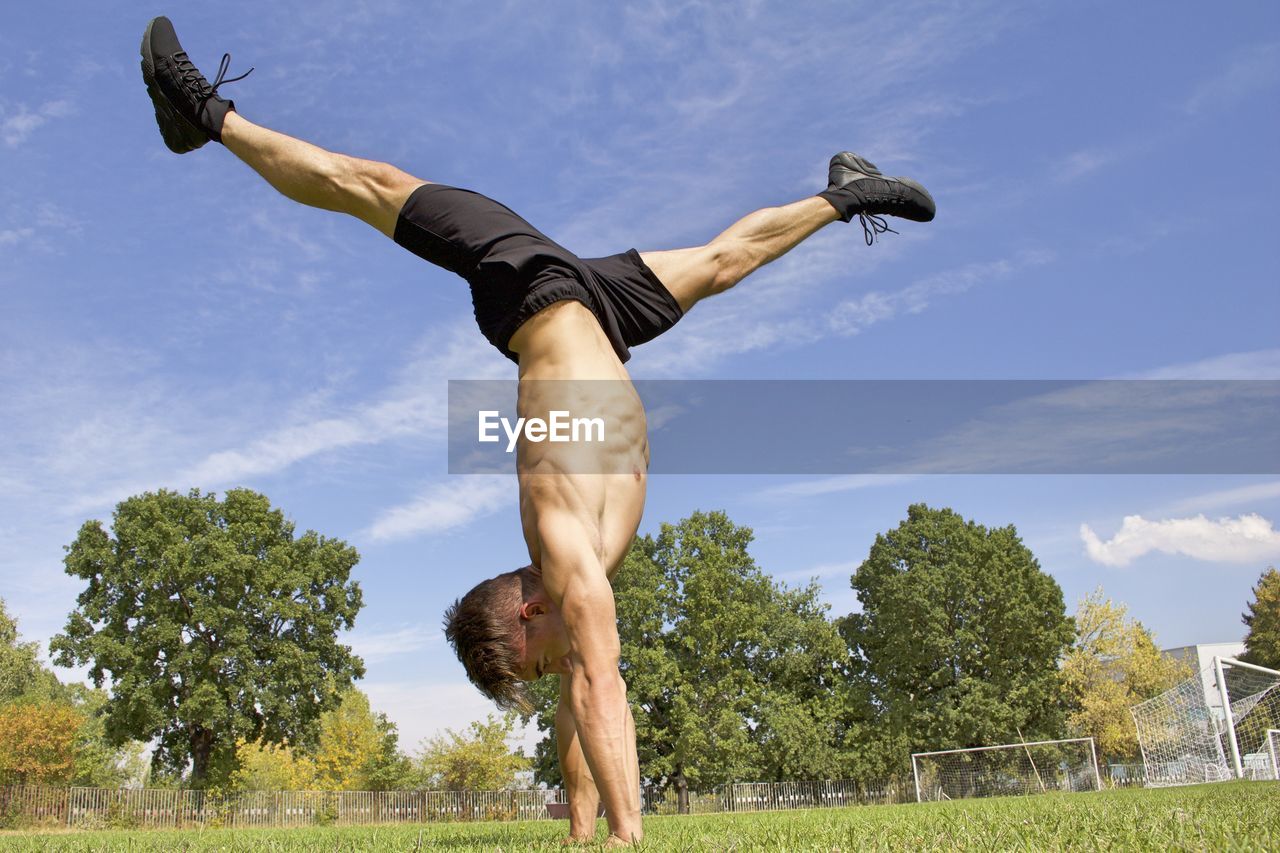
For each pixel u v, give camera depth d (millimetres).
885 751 40062
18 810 29188
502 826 8359
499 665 3068
